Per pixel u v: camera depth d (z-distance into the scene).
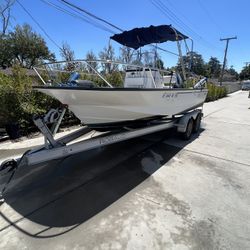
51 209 2.72
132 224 2.44
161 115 4.85
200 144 5.45
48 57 33.91
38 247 2.12
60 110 3.53
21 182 3.41
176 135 6.07
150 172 3.77
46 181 3.45
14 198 2.97
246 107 13.45
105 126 4.11
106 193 3.09
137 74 4.97
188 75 6.70
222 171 3.86
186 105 5.93
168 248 2.10
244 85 40.81
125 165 4.06
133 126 4.55
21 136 5.83
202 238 2.24
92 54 19.39
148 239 2.21
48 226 2.42
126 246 2.12
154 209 2.71
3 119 5.61
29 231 2.34
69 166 4.01
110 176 3.62
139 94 3.69
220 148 5.16
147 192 3.12
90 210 2.70
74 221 2.49
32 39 31.64
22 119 5.86
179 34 5.42
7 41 29.27
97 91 3.16
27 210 2.70
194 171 3.83
